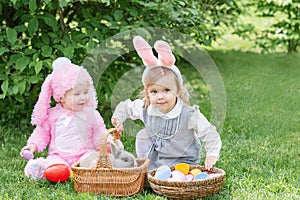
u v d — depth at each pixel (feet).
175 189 10.17
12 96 16.63
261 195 10.62
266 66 25.04
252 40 27.81
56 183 11.41
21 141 14.75
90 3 16.39
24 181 11.52
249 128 16.28
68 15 17.28
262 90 21.17
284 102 19.65
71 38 15.51
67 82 12.15
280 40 27.27
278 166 12.69
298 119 17.53
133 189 10.71
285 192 10.82
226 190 10.96
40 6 15.70
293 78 23.26
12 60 14.79
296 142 15.01
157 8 15.75
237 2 27.76
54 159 12.04
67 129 12.30
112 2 16.14
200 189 10.21
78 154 12.23
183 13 15.89
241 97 20.07
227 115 17.71
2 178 11.77
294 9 26.50
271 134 15.69
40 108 12.38
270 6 26.58
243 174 12.05
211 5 20.29
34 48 15.57
